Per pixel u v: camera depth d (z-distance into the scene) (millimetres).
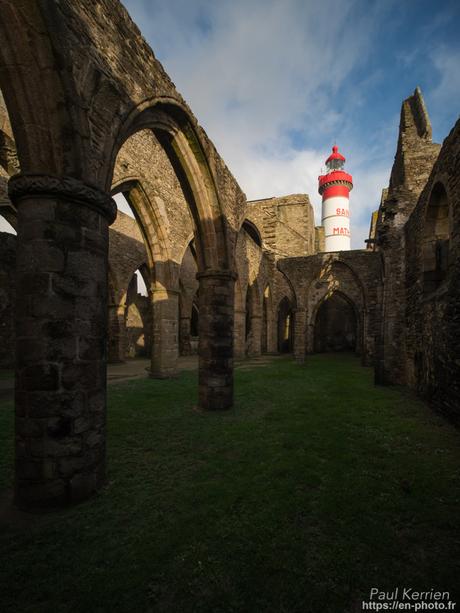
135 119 4348
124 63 4098
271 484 3564
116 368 15047
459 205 5574
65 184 3141
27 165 3146
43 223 3137
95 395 3451
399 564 2340
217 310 7031
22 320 3158
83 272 3344
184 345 21844
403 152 10742
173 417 6348
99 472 3498
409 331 9336
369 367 15039
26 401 3129
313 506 3123
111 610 1970
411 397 8031
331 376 11969
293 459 4227
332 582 2176
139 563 2369
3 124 7285
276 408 7008
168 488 3520
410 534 2668
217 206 6980
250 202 25562
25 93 3045
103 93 3635
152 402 7652
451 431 5301
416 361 8492
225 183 7297
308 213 29422
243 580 2197
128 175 9938
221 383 6918
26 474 3107
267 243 24641
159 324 11594
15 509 3123
